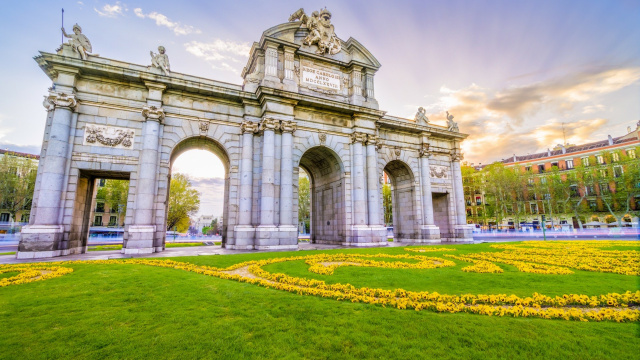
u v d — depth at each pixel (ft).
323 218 113.09
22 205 201.87
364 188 96.94
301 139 92.84
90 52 74.38
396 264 49.16
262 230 80.07
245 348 18.16
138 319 22.85
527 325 21.71
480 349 18.16
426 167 117.70
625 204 200.23
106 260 54.44
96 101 73.67
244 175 84.07
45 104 68.54
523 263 49.75
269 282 36.42
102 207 263.70
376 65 106.52
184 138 81.41
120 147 74.49
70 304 26.37
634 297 28.55
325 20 102.63
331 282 36.19
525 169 269.85
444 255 61.72
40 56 67.36
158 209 76.38
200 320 22.70
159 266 48.26
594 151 229.66
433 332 20.43
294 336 19.92
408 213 120.06
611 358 17.02
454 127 128.06
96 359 16.85
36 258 60.90
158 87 77.10
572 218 236.22
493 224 278.46
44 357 16.96
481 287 33.35
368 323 22.11
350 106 96.58
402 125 113.80
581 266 45.88
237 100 87.61
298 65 95.91
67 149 69.36
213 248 89.45
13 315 23.62
